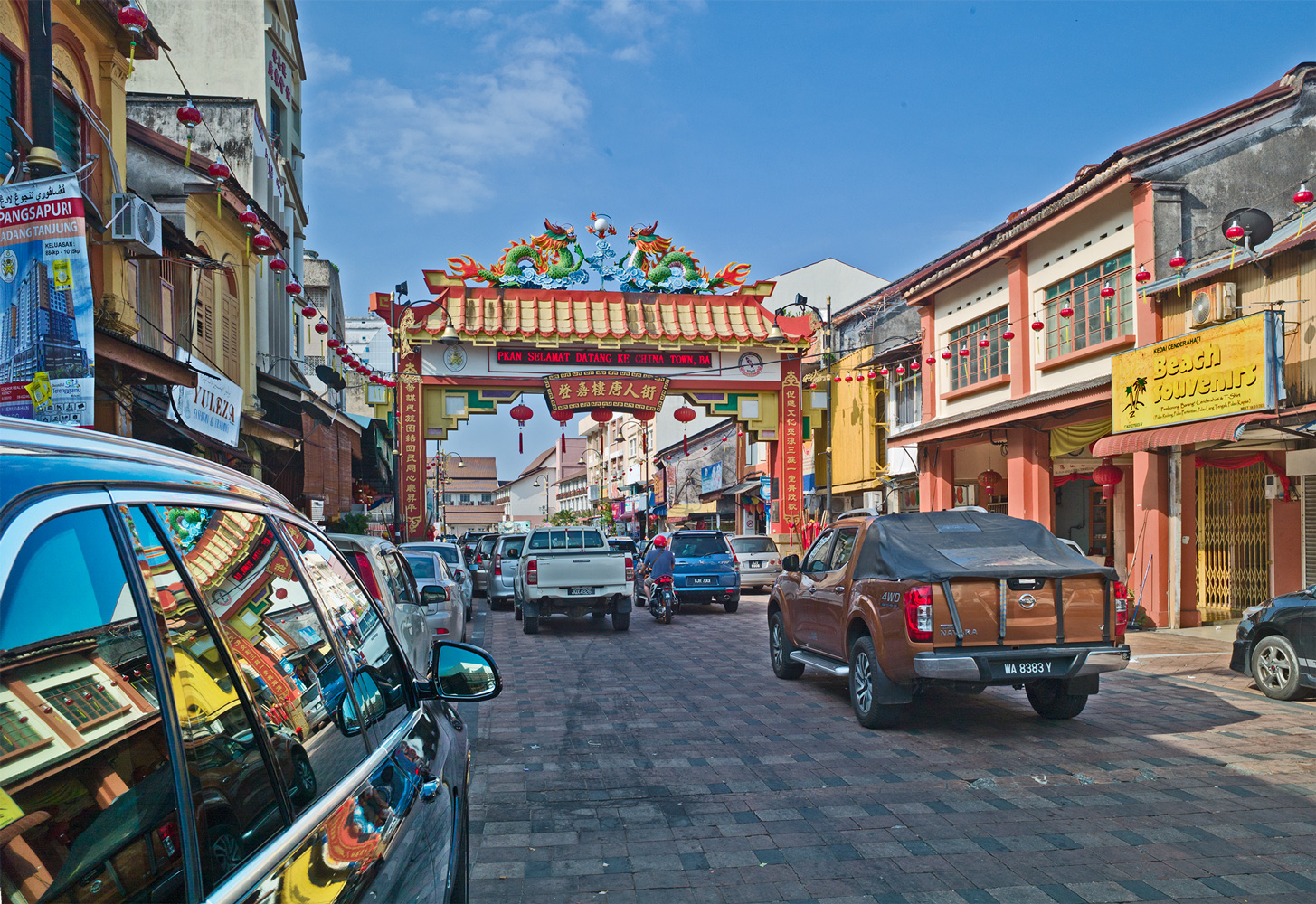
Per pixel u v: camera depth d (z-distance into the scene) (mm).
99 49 9656
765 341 25031
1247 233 11367
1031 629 6762
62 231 6336
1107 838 4672
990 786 5656
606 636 14383
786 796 5520
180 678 1298
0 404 6281
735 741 6957
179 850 1153
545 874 4336
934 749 6605
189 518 1512
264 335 16484
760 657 11641
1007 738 6938
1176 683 9289
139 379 8898
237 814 1319
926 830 4855
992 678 6652
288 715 1636
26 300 6312
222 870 1225
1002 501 19641
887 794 5527
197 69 19453
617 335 24312
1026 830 4820
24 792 941
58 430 1289
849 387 26578
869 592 7398
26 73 8219
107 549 1216
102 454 1335
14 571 1001
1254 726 7195
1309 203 12055
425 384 23812
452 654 3004
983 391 18250
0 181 7562
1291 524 13430
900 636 6824
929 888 4086
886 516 7996
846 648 7887
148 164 12477
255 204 14086
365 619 2516
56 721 1022
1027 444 16766
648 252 25375
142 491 1376
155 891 1077
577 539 17109
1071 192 14727
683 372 25016
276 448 16688
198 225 12906
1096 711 7887
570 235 24875
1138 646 11609
